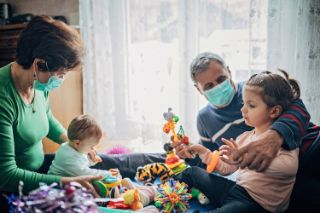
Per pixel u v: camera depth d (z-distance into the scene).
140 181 1.41
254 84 1.14
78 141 1.29
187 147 1.33
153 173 1.40
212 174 1.28
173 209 1.18
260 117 1.14
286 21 1.64
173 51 2.05
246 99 1.16
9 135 1.11
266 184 1.07
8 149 1.10
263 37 1.74
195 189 1.30
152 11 2.08
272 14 1.65
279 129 1.04
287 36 1.66
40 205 0.67
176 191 1.22
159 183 1.40
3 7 2.75
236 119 1.39
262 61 1.76
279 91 1.11
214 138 1.46
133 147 2.19
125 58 2.30
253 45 1.74
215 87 1.34
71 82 2.29
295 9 1.63
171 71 2.07
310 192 1.10
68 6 2.51
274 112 1.13
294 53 1.66
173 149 1.46
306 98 1.64
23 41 1.10
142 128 2.18
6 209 1.10
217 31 1.88
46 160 1.41
